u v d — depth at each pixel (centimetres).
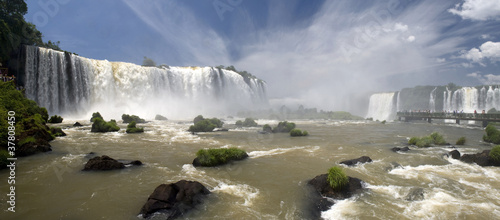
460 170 1109
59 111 3922
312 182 873
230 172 1056
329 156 1396
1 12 3797
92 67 4459
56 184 859
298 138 2200
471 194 804
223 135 2331
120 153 1427
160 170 1070
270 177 984
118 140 1916
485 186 885
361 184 862
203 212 656
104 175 973
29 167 1066
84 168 1050
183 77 6197
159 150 1544
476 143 1964
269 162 1239
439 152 1531
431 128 3466
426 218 629
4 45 3412
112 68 4894
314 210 684
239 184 898
